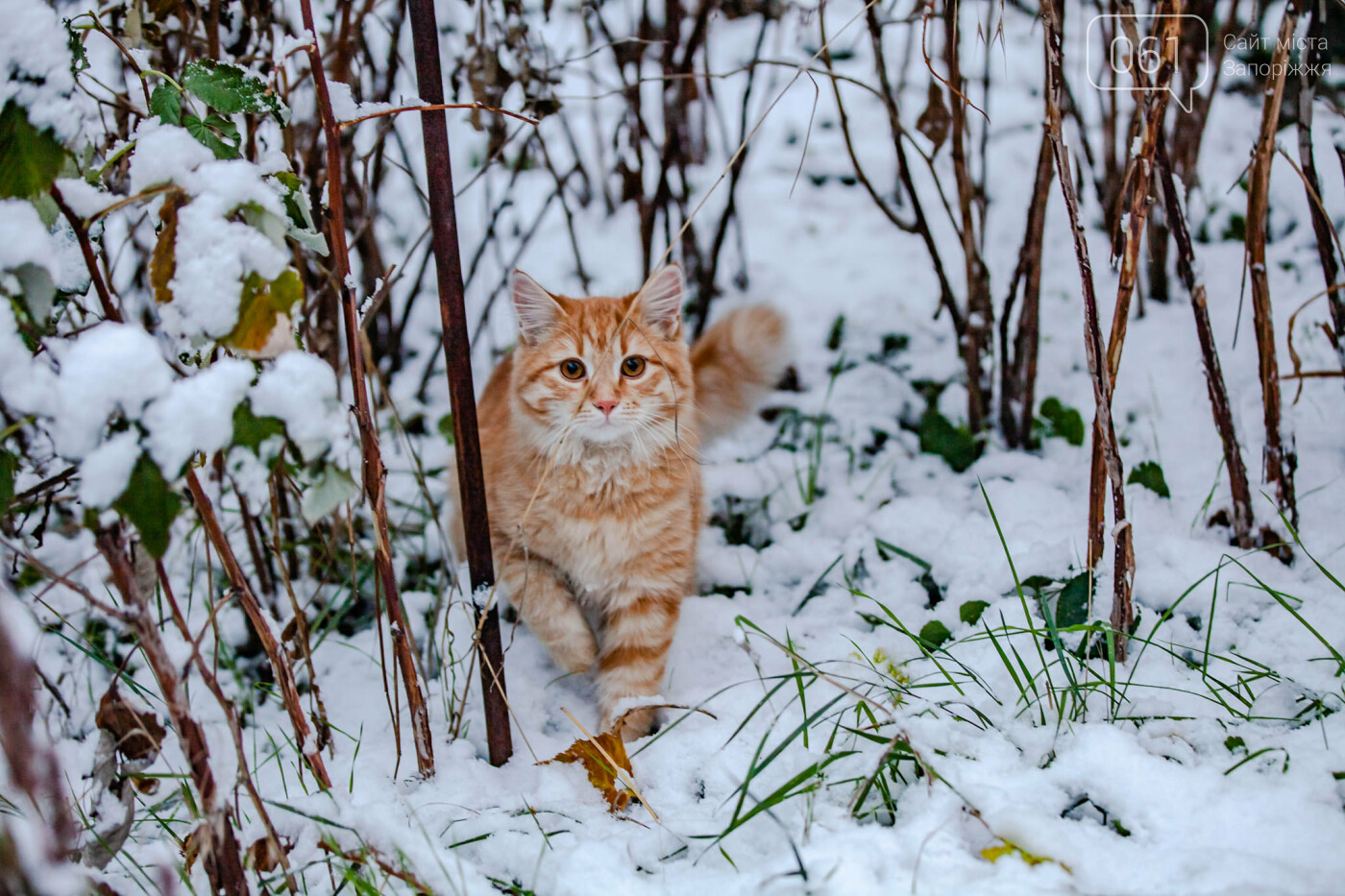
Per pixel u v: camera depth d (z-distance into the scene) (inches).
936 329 186.4
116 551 68.4
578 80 232.7
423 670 114.3
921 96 237.0
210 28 114.4
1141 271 182.2
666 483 124.3
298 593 137.9
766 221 217.5
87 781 97.4
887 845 81.4
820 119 241.3
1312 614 109.7
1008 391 156.3
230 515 148.6
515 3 130.6
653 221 165.5
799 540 145.6
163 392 63.9
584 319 128.3
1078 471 149.3
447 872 79.7
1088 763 88.6
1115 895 74.9
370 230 160.2
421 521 151.9
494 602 101.7
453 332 93.0
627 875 83.0
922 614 126.0
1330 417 147.3
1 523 89.0
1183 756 90.4
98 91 136.2
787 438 169.0
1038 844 79.5
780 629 128.3
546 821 94.3
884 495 152.7
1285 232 185.3
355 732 115.2
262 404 66.7
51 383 64.7
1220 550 121.6
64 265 78.5
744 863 85.7
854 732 90.8
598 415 120.0
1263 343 115.1
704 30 157.8
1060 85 93.3
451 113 192.9
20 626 75.3
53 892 58.2
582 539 123.0
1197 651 104.7
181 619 76.9
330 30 160.9
